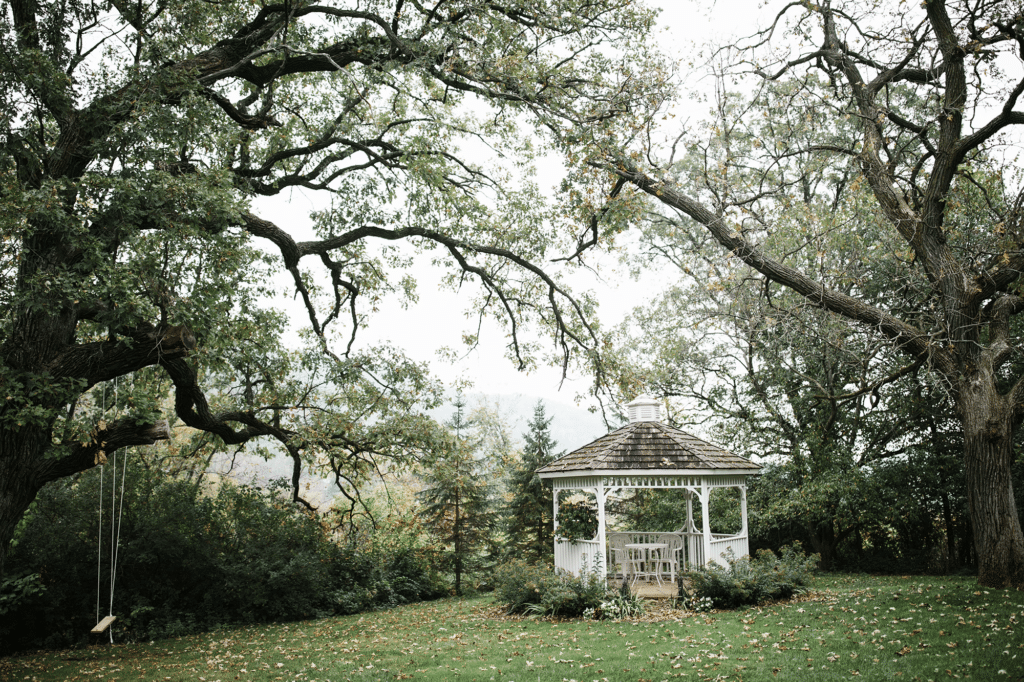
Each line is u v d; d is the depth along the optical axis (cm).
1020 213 1173
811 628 923
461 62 1048
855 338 1338
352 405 1385
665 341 2073
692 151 1198
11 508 826
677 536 1427
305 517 1650
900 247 1375
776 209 1470
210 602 1463
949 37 1172
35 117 861
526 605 1248
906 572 1773
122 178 775
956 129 1183
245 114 1129
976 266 1252
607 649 895
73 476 1448
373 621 1375
